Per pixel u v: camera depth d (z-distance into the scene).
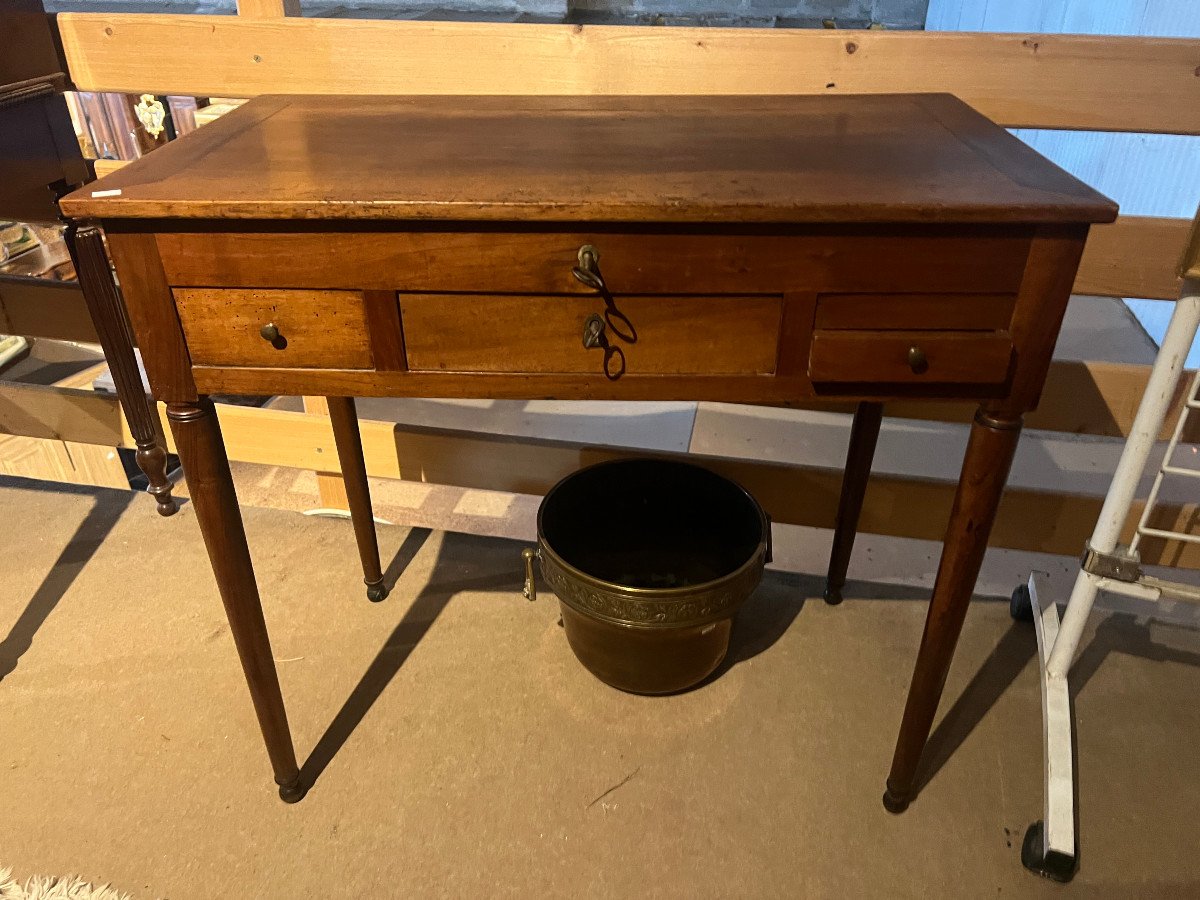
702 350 0.76
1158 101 1.08
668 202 0.67
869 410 1.17
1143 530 1.00
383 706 1.17
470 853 0.99
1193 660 1.25
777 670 1.24
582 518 1.25
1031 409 0.77
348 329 0.76
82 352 1.97
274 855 0.99
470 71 1.17
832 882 0.96
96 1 2.14
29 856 0.98
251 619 0.91
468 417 2.13
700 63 1.13
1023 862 0.98
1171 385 0.90
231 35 1.17
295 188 0.71
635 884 0.96
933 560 1.68
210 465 0.82
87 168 1.35
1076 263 0.70
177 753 1.11
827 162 0.78
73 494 1.60
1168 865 0.97
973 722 1.15
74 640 1.28
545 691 1.20
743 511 1.20
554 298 0.74
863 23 2.18
